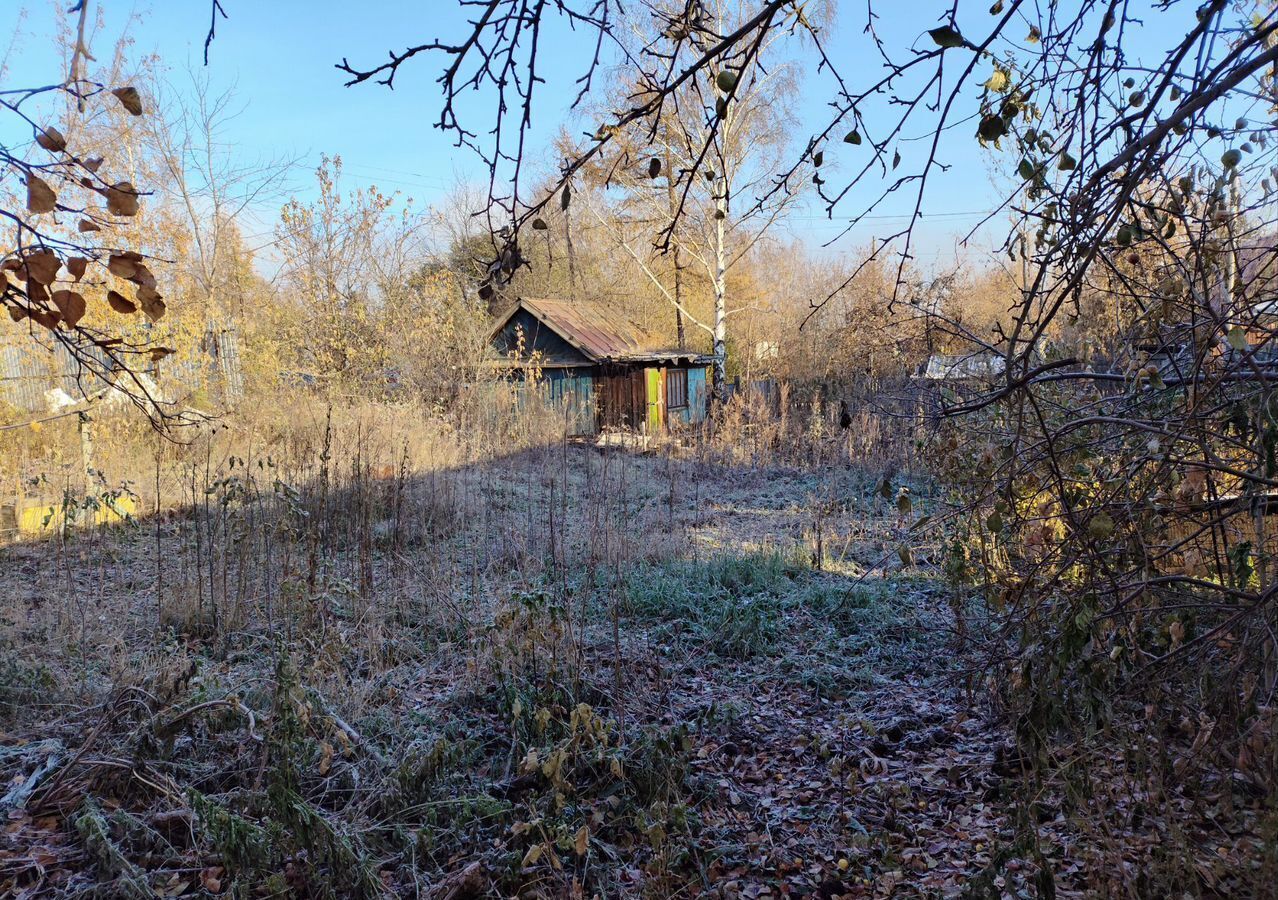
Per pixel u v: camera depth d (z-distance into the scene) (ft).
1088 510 9.84
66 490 25.09
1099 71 6.69
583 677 17.01
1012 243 8.93
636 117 7.13
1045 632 10.96
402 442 41.55
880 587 24.48
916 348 25.82
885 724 16.20
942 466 16.89
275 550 24.67
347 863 10.70
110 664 17.54
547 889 11.10
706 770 14.57
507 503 34.60
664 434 60.29
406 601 22.22
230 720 14.05
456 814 12.47
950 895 10.66
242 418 43.42
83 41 5.24
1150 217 8.71
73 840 11.76
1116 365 11.76
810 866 11.89
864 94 6.76
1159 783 9.62
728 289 89.81
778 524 34.55
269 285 67.10
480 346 61.11
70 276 7.55
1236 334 7.52
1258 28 6.15
